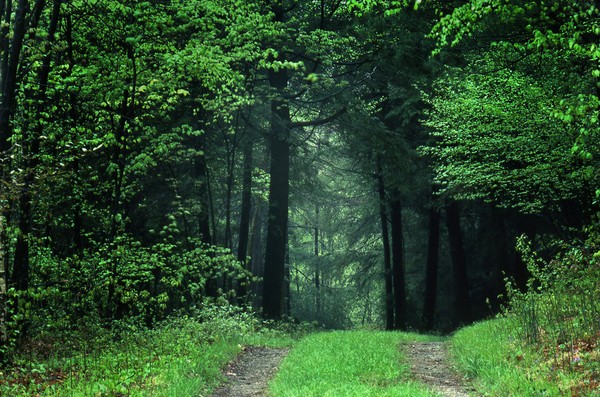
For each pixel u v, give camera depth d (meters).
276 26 18.20
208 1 16.02
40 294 12.54
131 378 10.81
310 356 13.34
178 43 15.96
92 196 18.88
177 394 9.59
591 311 12.38
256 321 20.11
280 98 23.31
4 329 11.73
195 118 22.48
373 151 30.47
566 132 16.05
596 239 14.93
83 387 10.34
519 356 11.53
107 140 14.87
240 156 28.77
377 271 41.06
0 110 12.34
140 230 23.36
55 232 18.73
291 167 30.38
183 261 18.08
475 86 17.91
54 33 14.67
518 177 18.27
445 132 19.08
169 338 14.92
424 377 11.72
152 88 16.38
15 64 12.50
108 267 15.30
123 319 15.89
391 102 31.70
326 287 50.47
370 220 40.97
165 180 22.75
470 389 10.38
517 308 15.32
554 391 8.80
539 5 16.38
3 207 11.25
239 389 11.48
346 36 24.55
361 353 13.48
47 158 13.35
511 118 17.02
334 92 25.47
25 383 11.12
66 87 14.84
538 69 17.08
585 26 14.84
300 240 54.50
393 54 23.81
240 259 28.27
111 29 15.23
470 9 13.45
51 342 14.31
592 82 16.28
